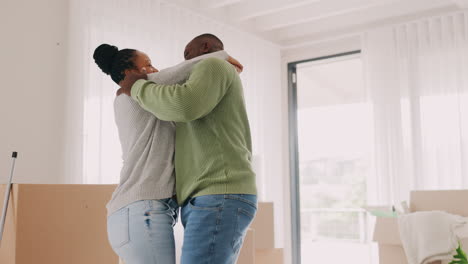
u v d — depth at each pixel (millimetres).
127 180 1197
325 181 9742
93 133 3031
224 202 1110
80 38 3031
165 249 1128
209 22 4055
